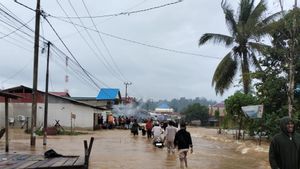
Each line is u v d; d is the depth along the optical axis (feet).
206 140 126.52
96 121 177.17
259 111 95.04
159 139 92.53
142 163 63.82
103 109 183.21
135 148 88.74
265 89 103.50
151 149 87.10
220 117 186.19
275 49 97.14
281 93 102.22
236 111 126.52
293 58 85.56
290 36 85.20
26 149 77.10
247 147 92.79
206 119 319.88
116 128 195.00
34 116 82.23
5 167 35.29
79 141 102.58
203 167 61.72
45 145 85.66
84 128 160.86
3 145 84.23
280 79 100.83
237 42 149.79
